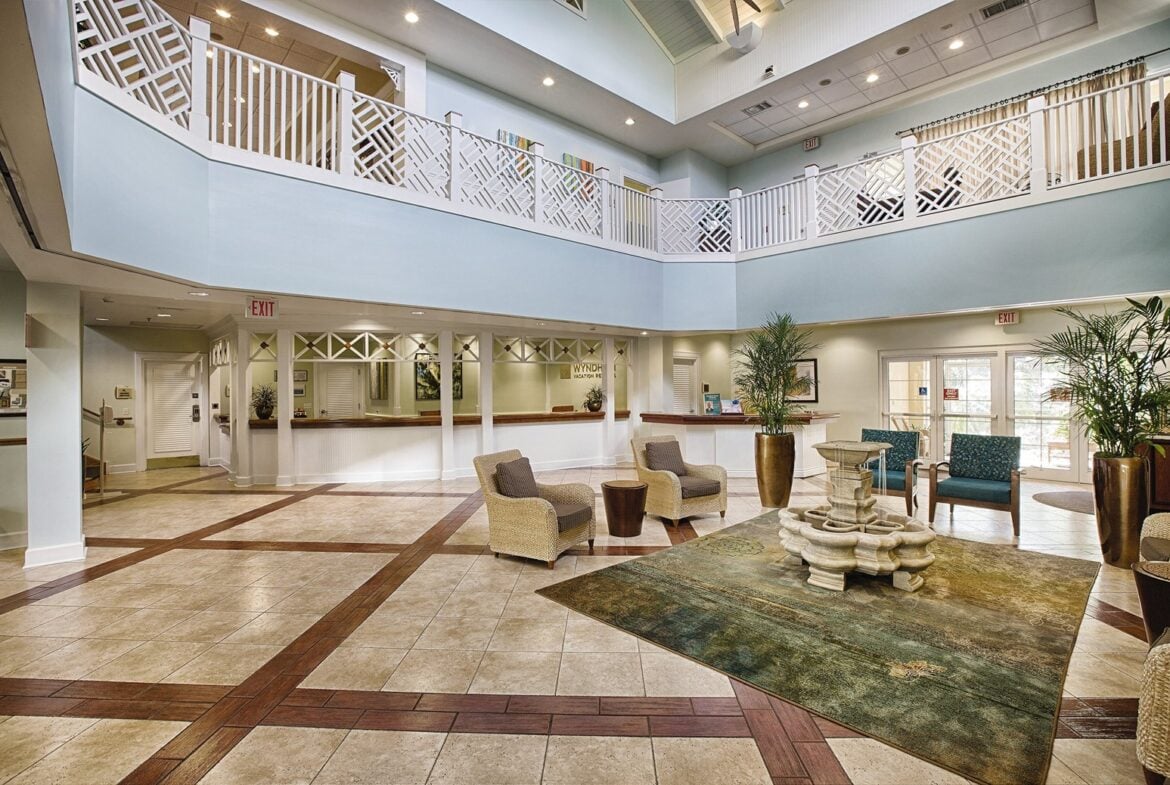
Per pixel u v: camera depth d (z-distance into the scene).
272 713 2.40
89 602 3.66
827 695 2.49
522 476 4.74
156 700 2.51
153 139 4.05
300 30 6.58
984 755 2.07
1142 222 5.54
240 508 6.46
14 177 2.51
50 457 4.51
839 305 7.80
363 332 8.27
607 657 2.87
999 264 6.43
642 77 9.11
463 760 2.09
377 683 2.64
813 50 7.91
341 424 8.09
